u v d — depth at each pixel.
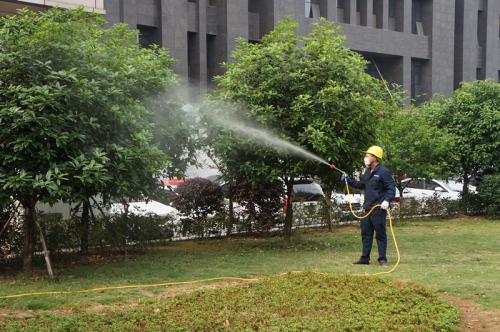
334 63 10.04
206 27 26.25
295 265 8.74
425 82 35.19
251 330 5.23
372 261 9.17
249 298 6.21
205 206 12.48
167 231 11.59
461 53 36.62
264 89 10.02
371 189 8.88
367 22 32.00
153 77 9.20
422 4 35.25
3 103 7.43
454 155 16.06
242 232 12.84
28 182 7.07
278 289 6.54
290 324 5.37
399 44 33.25
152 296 6.71
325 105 9.67
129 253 10.21
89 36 8.70
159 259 9.42
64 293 6.77
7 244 9.02
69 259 9.57
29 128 7.12
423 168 15.04
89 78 7.90
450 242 11.34
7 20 8.04
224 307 5.90
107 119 7.93
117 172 7.80
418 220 16.02
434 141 15.06
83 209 9.86
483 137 16.58
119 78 8.30
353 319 5.49
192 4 25.83
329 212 13.83
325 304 5.95
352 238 12.15
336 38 10.45
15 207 8.65
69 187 7.21
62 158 7.48
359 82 10.21
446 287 7.02
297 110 9.70
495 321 5.73
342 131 9.85
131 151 7.77
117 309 5.97
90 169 7.09
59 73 7.37
